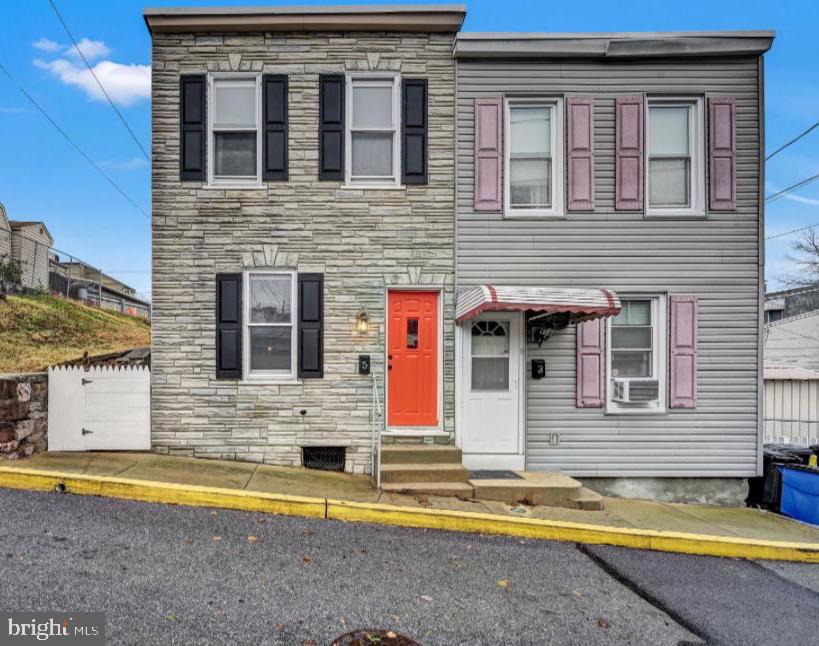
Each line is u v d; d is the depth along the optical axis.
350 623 3.33
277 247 7.13
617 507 6.49
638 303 7.43
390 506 5.39
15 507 4.84
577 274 7.22
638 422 7.26
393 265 7.18
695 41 7.13
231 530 4.73
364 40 7.20
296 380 7.09
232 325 7.06
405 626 3.36
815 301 20.91
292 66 7.16
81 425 6.68
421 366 7.23
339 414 7.10
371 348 7.15
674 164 7.43
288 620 3.31
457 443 7.00
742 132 7.32
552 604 3.82
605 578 4.37
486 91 7.23
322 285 7.14
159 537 4.42
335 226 7.17
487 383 7.16
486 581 4.12
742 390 7.27
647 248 7.25
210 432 7.01
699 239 7.28
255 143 7.28
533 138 7.39
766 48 7.15
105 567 3.80
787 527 6.11
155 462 6.46
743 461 7.23
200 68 7.12
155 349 7.01
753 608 3.98
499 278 7.19
